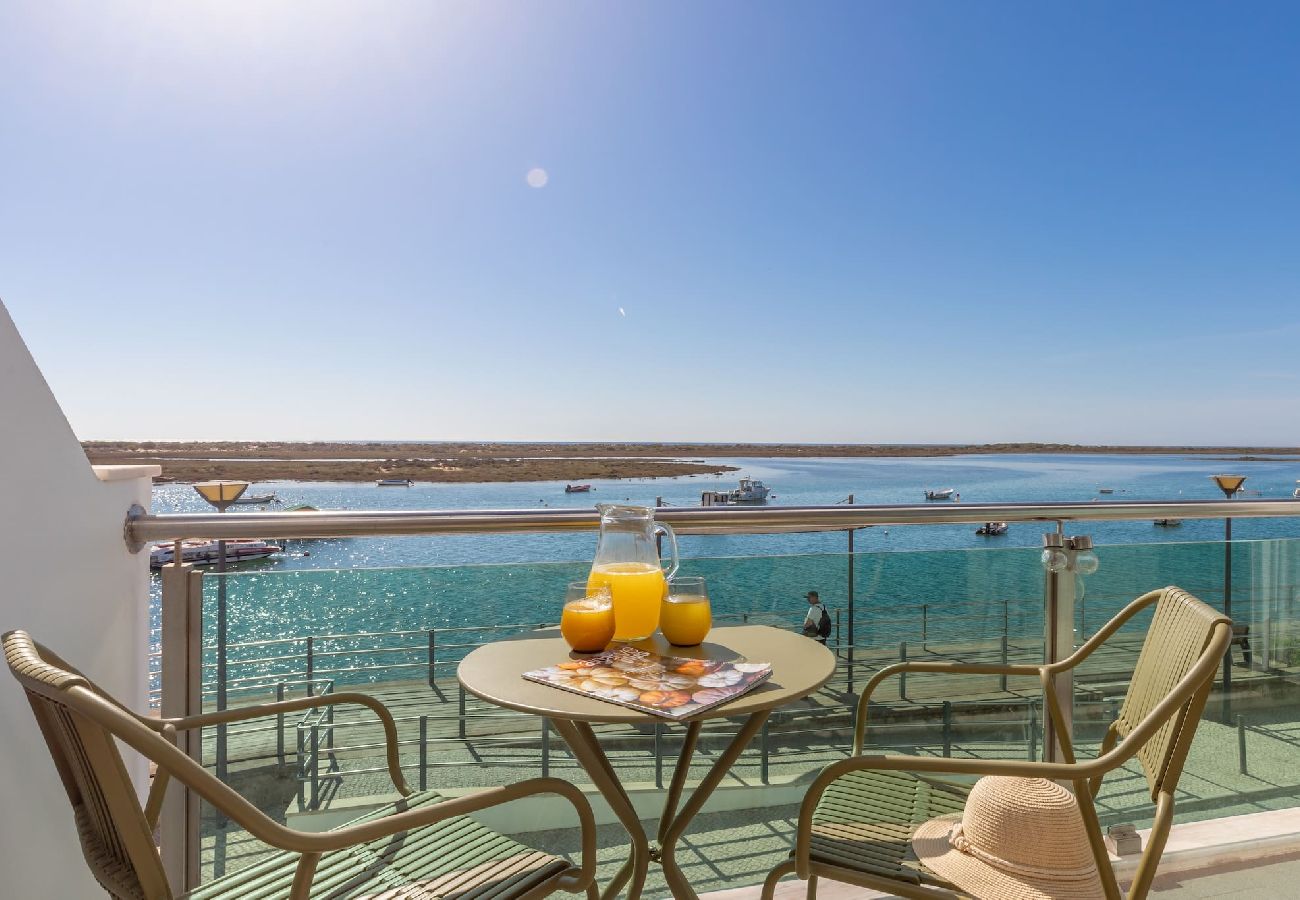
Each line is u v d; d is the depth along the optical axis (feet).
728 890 5.05
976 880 3.33
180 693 4.37
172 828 4.25
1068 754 4.44
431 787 4.62
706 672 3.51
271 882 3.24
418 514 4.73
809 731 5.27
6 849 3.26
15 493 3.29
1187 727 3.16
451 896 3.16
